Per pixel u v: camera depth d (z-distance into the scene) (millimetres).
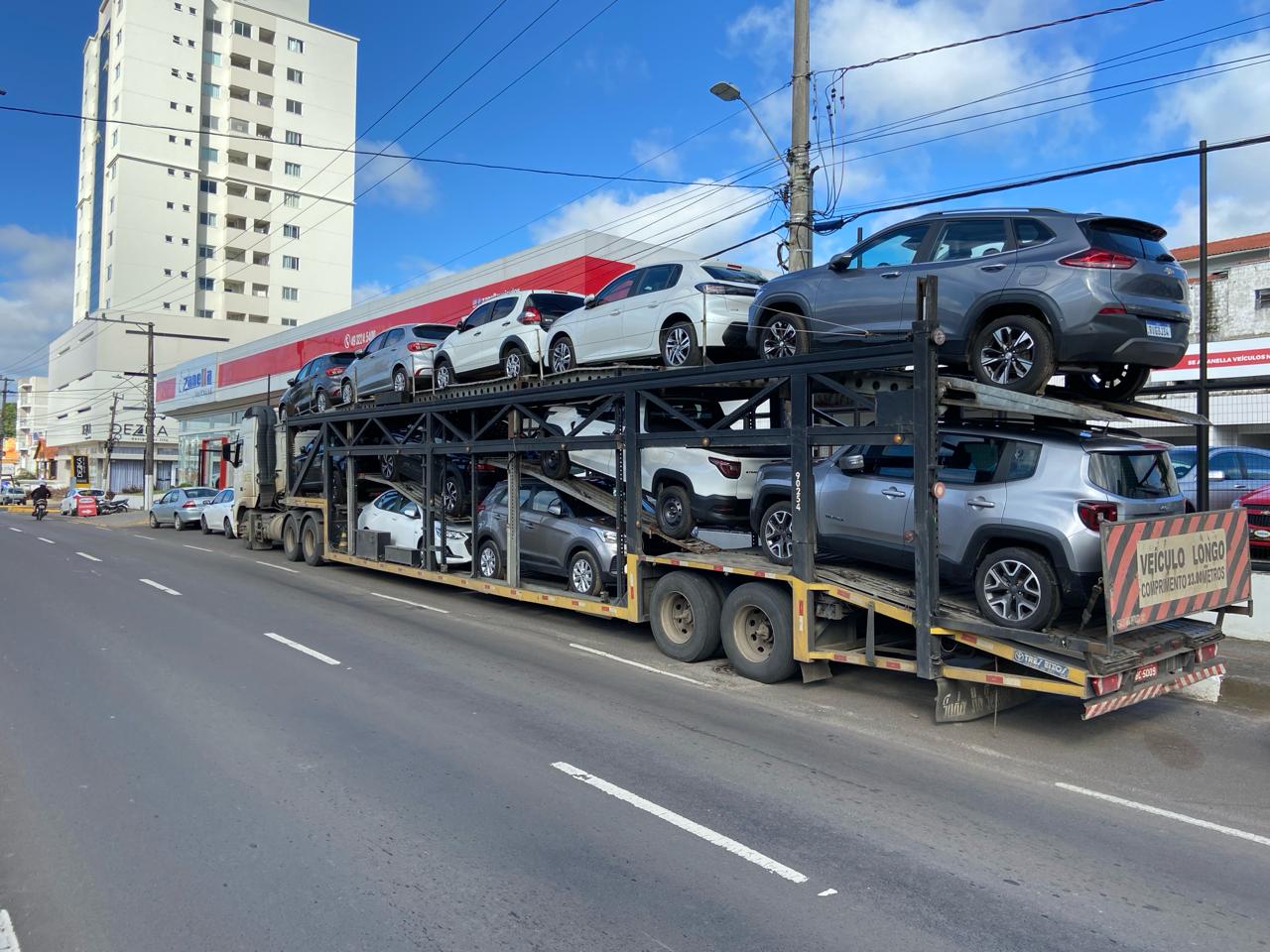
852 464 7836
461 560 13250
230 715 6781
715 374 8570
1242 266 22859
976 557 6863
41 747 6004
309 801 5066
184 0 74812
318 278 82750
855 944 3611
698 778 5598
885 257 8031
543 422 10875
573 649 9711
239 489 22422
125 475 68312
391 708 7051
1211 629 7164
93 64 81250
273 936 3605
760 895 4027
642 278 10320
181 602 12414
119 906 3852
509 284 23797
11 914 3787
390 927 3686
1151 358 6852
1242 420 18984
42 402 112625
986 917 3875
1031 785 5715
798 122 12445
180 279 74875
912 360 6883
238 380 41188
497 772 5625
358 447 15062
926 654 6883
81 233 85438
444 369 13883
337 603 12539
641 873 4230
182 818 4812
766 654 8422
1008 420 7215
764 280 10234
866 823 4949
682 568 9258
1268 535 11039
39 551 20266
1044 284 6805
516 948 3527
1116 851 4676
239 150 77625
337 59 83125
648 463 9719
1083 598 6285
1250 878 4387
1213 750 6652
